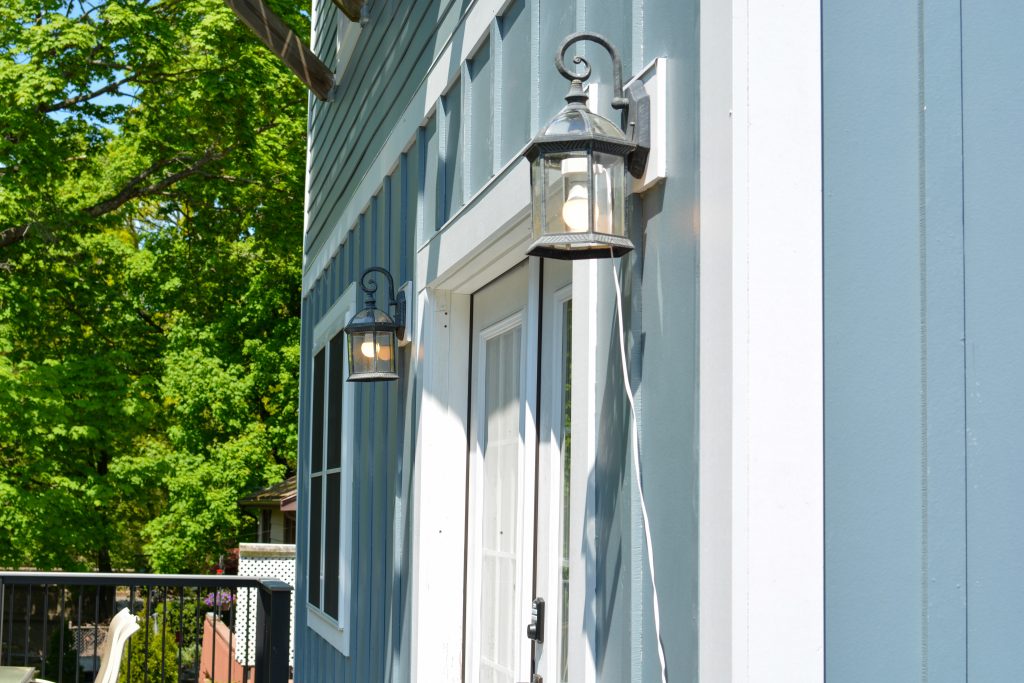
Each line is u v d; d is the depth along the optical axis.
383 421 4.91
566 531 3.00
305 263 8.38
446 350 4.09
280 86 15.02
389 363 4.32
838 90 1.77
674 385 2.00
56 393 14.01
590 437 2.41
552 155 2.07
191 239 17.27
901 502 1.72
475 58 3.69
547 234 2.05
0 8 12.96
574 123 2.05
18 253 14.27
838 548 1.70
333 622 5.84
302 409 8.14
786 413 1.71
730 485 1.72
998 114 1.78
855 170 1.76
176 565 18.38
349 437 5.68
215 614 5.88
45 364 14.28
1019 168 1.77
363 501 5.27
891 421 1.73
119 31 13.20
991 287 1.76
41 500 14.22
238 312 19.12
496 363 3.81
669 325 2.04
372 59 5.63
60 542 15.10
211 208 16.86
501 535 3.62
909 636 1.70
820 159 1.75
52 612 16.69
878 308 1.74
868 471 1.71
